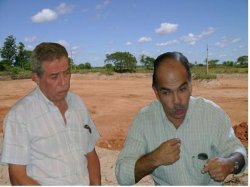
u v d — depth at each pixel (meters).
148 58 32.31
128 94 16.72
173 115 1.86
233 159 1.81
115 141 7.84
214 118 2.01
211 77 20.00
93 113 11.80
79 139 2.26
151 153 1.84
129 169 1.88
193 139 2.00
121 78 27.27
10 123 2.09
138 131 2.06
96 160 2.46
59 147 2.16
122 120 10.39
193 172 2.03
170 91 1.80
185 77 1.79
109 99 14.89
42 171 2.14
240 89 16.61
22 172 2.10
